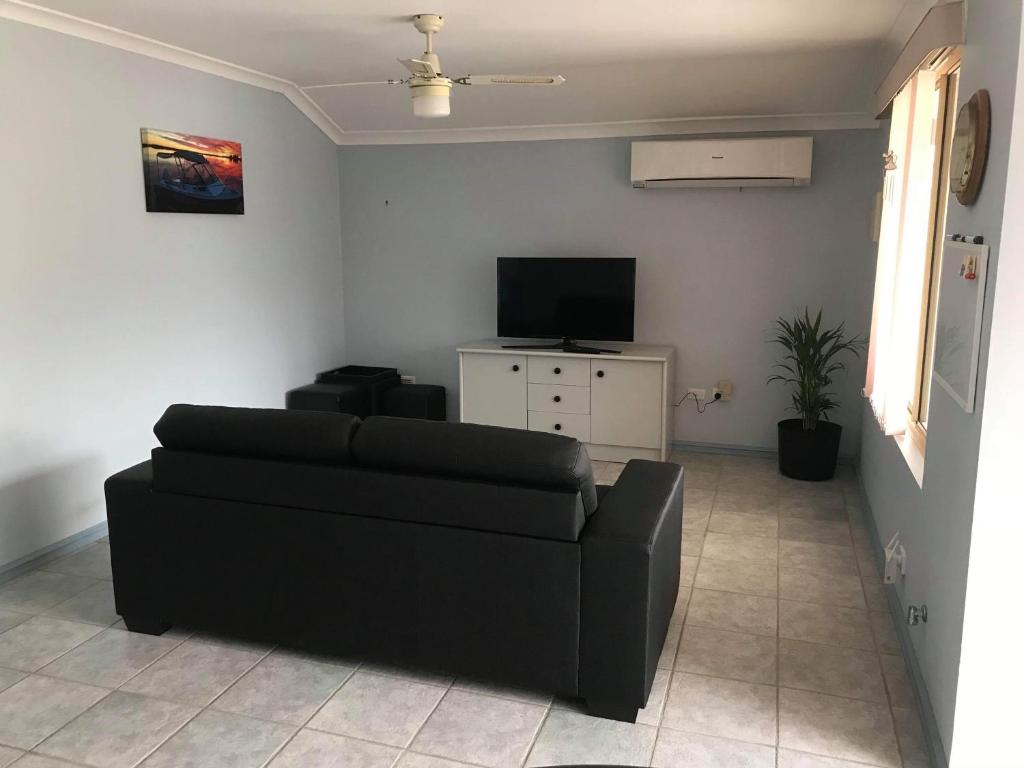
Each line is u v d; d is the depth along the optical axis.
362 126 5.79
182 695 2.66
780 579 3.54
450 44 4.14
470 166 5.78
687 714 2.55
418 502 2.55
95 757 2.35
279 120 5.28
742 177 5.00
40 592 3.43
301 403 5.47
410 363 6.15
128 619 3.06
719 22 3.74
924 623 2.62
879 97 3.89
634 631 2.42
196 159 4.52
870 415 4.45
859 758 2.33
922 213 3.10
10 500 3.58
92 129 3.90
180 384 4.56
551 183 5.63
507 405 5.55
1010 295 1.95
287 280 5.48
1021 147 1.90
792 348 4.96
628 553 2.38
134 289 4.20
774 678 2.75
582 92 4.97
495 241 5.82
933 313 3.44
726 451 5.57
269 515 2.74
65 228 3.79
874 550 3.86
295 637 2.82
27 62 3.56
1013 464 2.00
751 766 2.30
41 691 2.68
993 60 2.11
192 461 2.80
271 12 3.62
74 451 3.90
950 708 2.18
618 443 5.35
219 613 2.90
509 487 2.46
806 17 3.65
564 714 2.55
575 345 5.61
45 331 3.71
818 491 4.74
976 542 2.05
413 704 2.61
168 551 2.90
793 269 5.25
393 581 2.64
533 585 2.49
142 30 3.92
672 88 4.82
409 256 6.03
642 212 5.48
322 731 2.47
